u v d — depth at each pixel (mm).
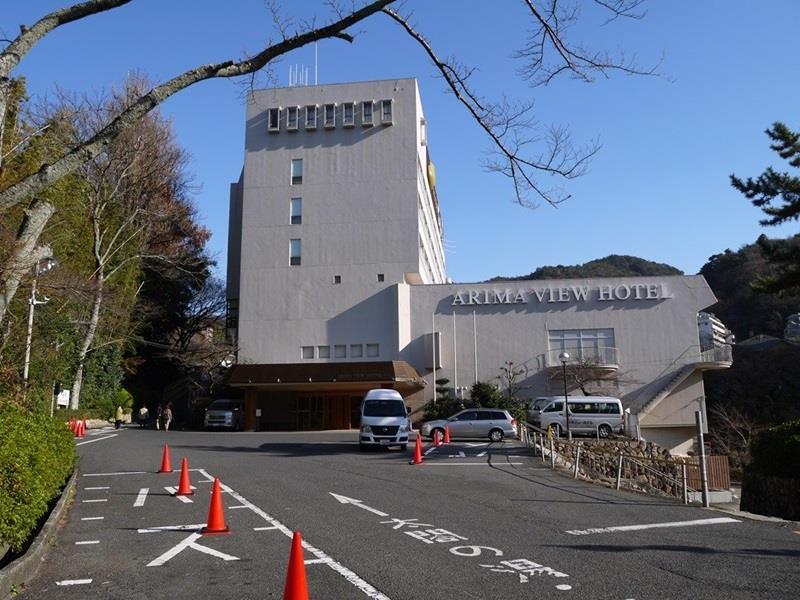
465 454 25750
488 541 9734
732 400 56375
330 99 50125
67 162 7934
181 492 14656
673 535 10336
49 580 7777
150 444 29625
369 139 49438
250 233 49156
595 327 45531
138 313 51375
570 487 16688
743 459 39375
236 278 57938
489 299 46531
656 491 18031
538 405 39875
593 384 44812
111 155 40344
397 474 18859
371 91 49969
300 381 43719
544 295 46219
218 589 7328
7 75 7781
